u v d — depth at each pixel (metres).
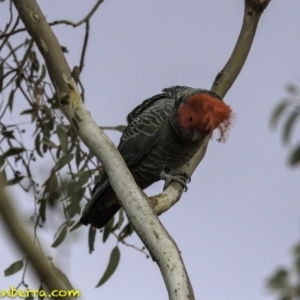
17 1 7.94
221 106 9.53
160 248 6.69
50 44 7.93
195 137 9.93
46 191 10.74
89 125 7.74
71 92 7.87
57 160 11.38
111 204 10.72
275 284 6.03
